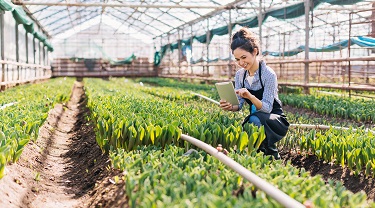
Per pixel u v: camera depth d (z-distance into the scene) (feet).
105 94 37.29
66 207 14.84
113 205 11.75
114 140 16.81
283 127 16.83
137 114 20.18
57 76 138.92
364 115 29.94
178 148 14.65
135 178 10.75
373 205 8.68
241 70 18.01
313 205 8.64
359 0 50.03
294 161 18.65
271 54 84.99
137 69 140.97
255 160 12.96
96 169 17.63
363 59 42.80
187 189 10.18
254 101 16.37
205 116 19.47
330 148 16.70
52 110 37.45
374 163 14.69
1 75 62.28
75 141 27.27
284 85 60.90
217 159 12.72
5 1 47.70
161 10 95.30
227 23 83.30
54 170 20.51
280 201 8.82
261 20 66.59
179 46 115.03
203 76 98.32
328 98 41.42
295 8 61.05
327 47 64.13
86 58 140.46
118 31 145.59
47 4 68.74
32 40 96.22
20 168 17.49
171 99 41.11
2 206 12.78
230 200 8.83
